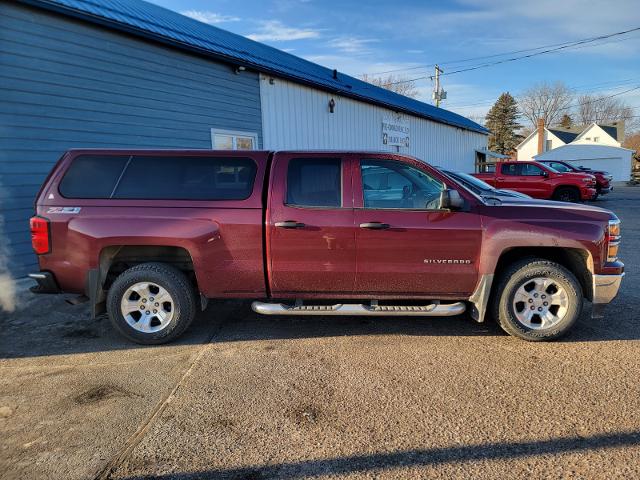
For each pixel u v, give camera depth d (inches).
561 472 88.5
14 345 158.2
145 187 153.9
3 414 112.9
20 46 236.7
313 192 152.7
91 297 152.6
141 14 340.8
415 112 741.9
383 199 152.8
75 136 267.3
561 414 109.1
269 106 426.3
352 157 154.9
